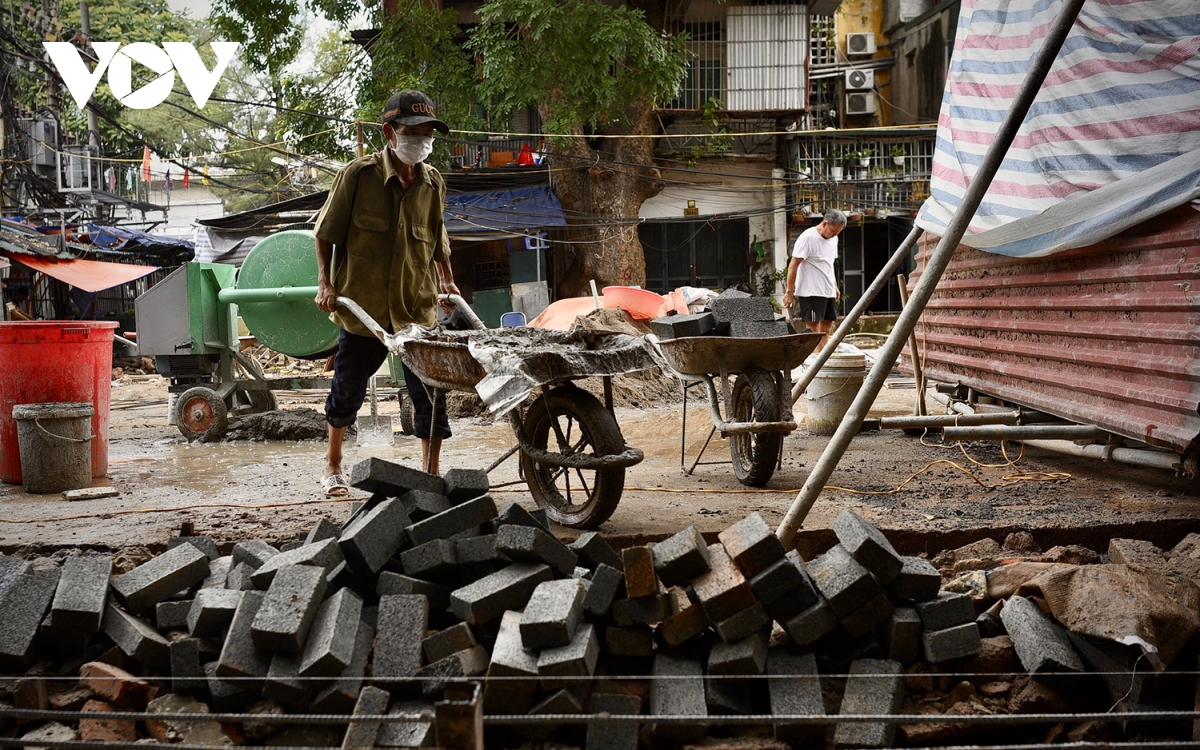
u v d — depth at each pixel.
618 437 4.48
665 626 3.25
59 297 26.28
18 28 25.19
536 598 3.19
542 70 18.00
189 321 9.16
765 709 3.24
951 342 7.55
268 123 33.78
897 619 3.23
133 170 30.69
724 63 22.34
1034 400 5.93
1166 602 3.31
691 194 22.20
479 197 19.78
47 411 5.90
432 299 5.64
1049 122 5.81
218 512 5.14
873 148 22.53
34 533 4.64
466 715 2.12
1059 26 3.48
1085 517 4.54
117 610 3.48
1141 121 5.26
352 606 3.30
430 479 3.93
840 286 23.17
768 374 5.39
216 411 8.93
